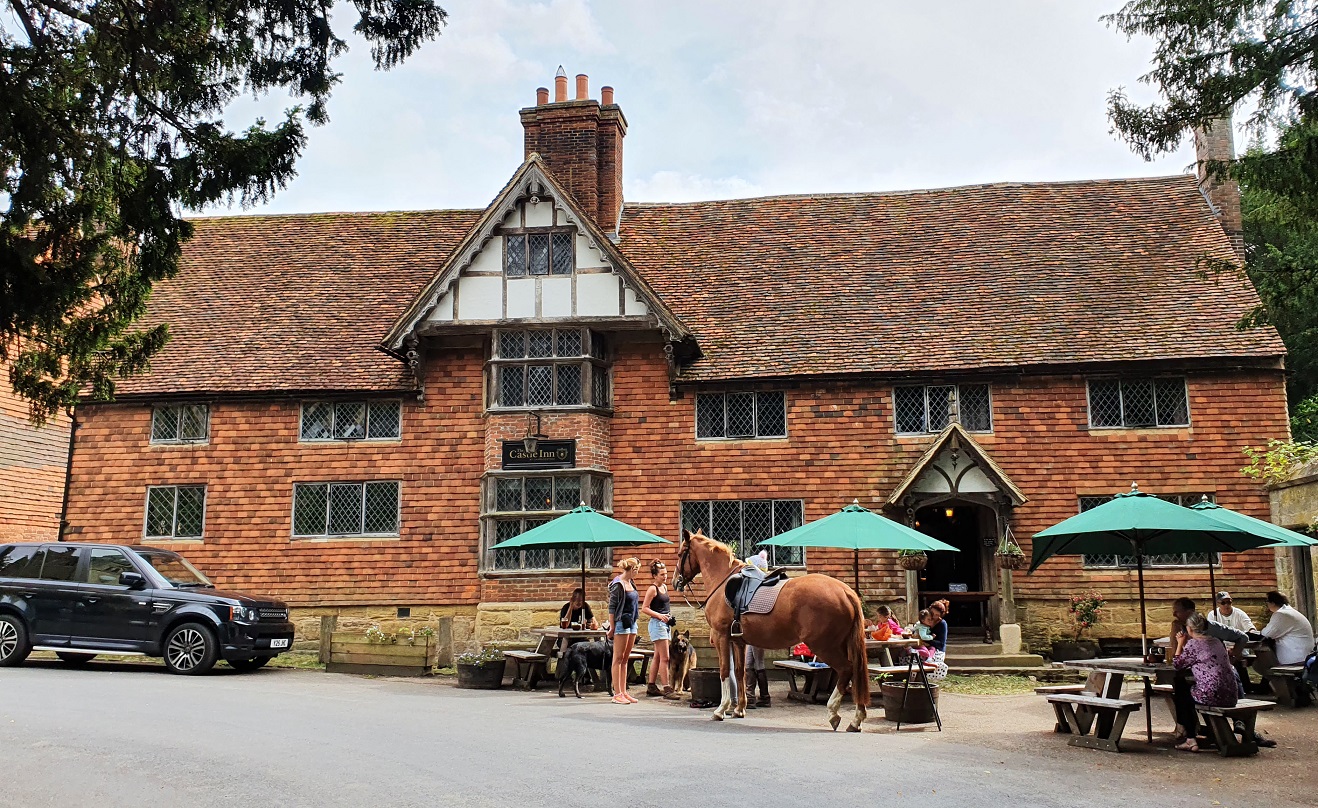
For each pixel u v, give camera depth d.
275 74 9.20
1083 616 16.61
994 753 8.56
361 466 18.45
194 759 7.48
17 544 14.88
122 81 8.71
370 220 23.05
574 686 13.49
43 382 10.56
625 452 18.17
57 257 9.02
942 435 16.89
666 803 6.29
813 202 22.44
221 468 18.67
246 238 22.69
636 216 22.36
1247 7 11.46
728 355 18.36
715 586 11.11
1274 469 15.79
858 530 11.76
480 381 18.58
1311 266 12.45
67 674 13.35
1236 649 11.19
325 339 19.56
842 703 12.15
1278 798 7.05
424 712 10.44
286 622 15.13
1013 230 20.78
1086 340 17.64
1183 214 20.45
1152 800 6.87
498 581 17.55
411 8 9.18
